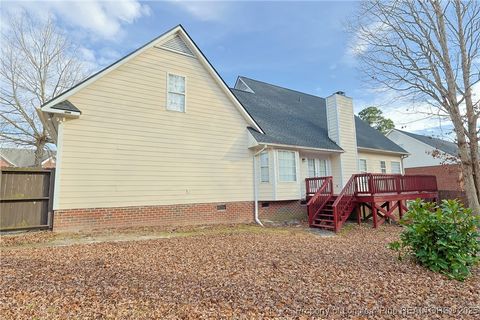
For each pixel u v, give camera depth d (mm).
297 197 12000
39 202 7617
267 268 5012
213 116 10875
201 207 10156
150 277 4379
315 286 4188
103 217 8242
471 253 4984
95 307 3324
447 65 8812
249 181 11531
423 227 5160
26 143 20609
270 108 15133
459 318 3264
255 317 3164
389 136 27828
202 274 4594
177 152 9852
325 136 14719
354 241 8109
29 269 4574
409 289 4148
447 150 23812
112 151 8578
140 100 9258
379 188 11016
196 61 10734
